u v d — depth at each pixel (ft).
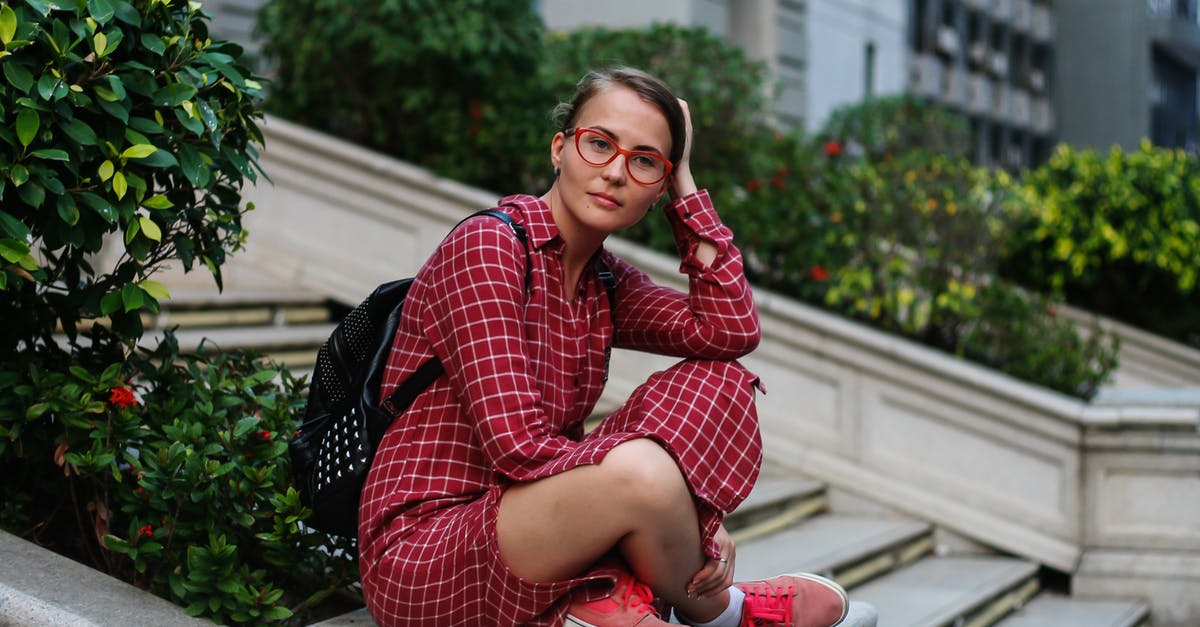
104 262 16.38
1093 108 89.40
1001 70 79.82
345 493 7.39
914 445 17.39
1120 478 16.39
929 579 15.35
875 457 17.57
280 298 17.97
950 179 21.25
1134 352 28.50
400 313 7.58
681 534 6.83
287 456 8.34
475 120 19.65
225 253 8.98
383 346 7.46
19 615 6.71
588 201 7.15
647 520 6.61
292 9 19.83
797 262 20.30
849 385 17.72
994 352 19.22
